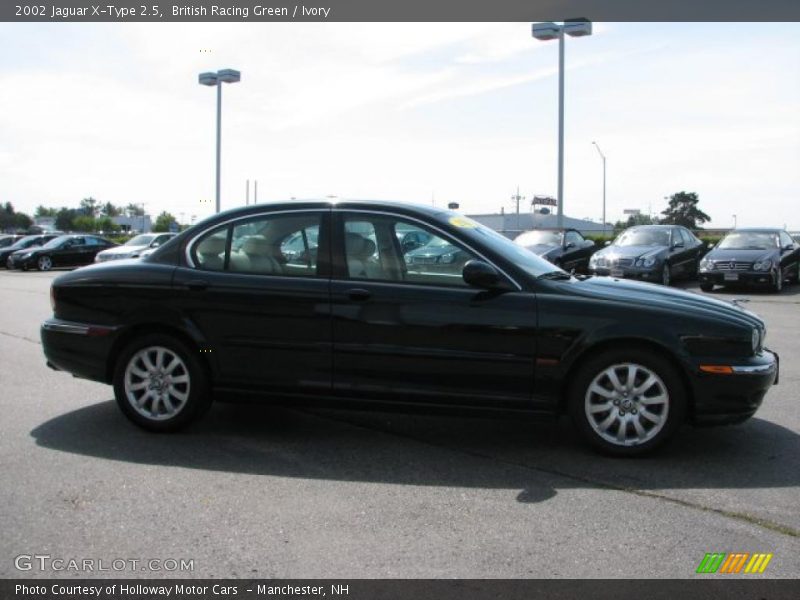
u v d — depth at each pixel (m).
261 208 5.48
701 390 4.75
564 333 4.83
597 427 4.91
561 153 27.11
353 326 5.07
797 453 5.02
